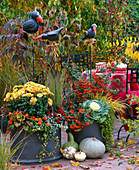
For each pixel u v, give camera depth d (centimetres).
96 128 397
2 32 509
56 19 576
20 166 340
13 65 474
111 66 502
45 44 468
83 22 682
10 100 360
